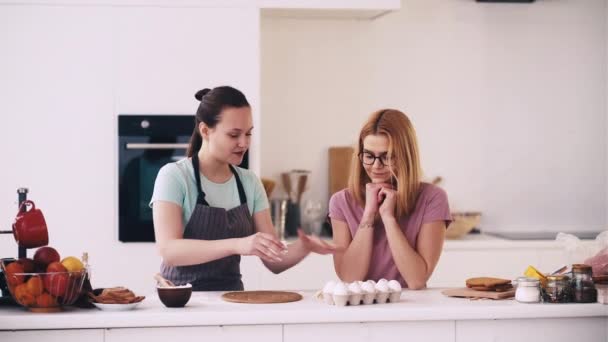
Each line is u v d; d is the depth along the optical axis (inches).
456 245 179.3
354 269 112.6
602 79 207.6
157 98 167.6
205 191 111.3
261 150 199.6
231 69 168.9
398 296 98.9
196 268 110.2
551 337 96.3
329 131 201.2
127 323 89.7
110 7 166.7
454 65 203.5
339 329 92.8
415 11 202.1
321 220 197.5
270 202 189.6
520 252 181.0
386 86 201.8
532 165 206.4
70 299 92.6
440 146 203.6
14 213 165.2
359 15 191.9
